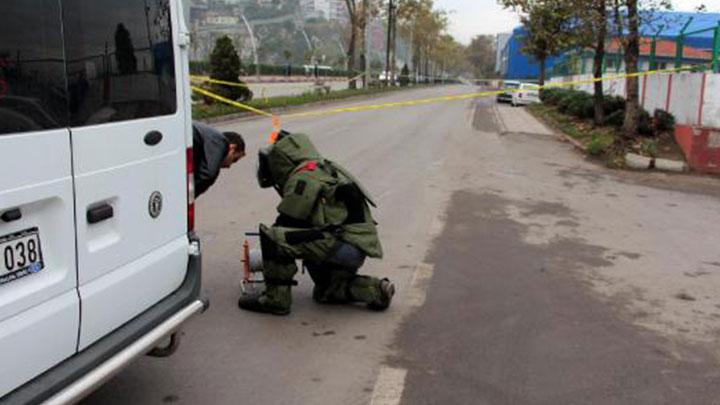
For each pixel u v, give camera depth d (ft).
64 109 9.21
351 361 14.33
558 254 23.49
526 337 16.01
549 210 31.24
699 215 31.48
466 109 112.57
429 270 20.90
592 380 13.94
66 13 9.28
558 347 15.52
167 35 11.66
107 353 9.93
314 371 13.80
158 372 13.50
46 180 8.84
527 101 131.13
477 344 15.49
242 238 23.04
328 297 17.37
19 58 8.49
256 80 134.92
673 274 21.58
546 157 51.29
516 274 20.93
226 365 13.89
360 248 16.12
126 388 12.82
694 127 44.65
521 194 35.19
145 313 11.21
